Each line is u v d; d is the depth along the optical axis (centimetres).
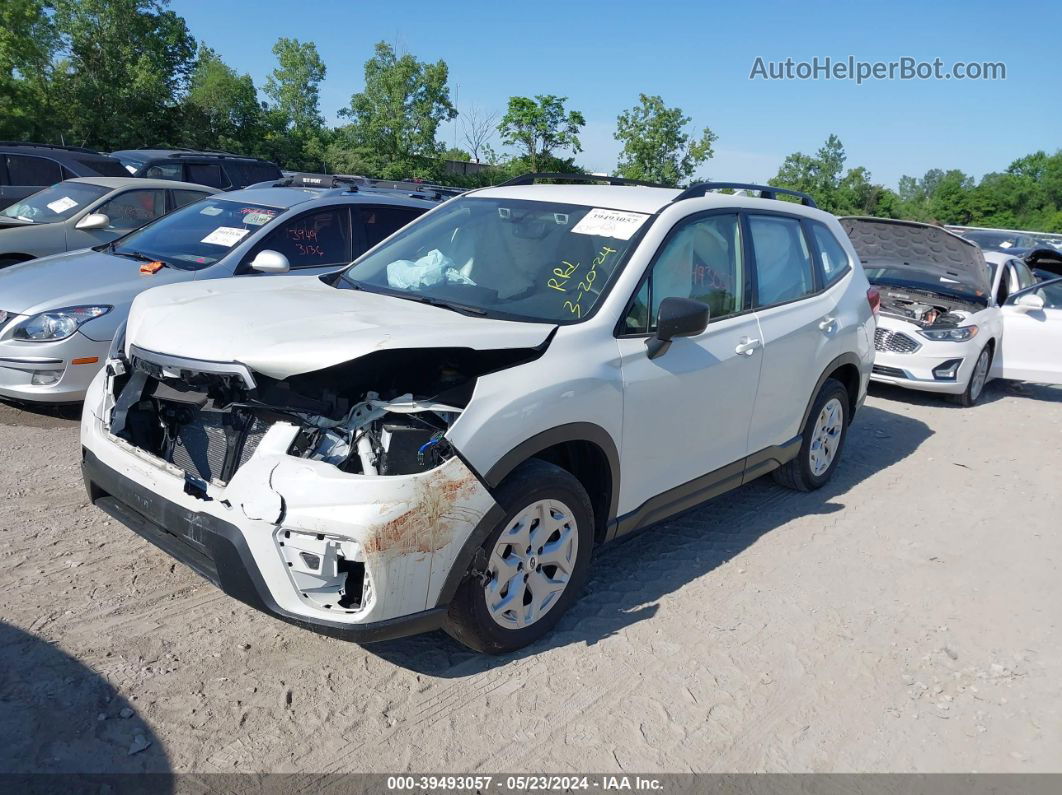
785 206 534
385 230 757
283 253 687
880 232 980
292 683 326
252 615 371
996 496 615
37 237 845
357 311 364
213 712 305
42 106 3275
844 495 590
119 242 716
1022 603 442
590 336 369
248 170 1580
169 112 3838
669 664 360
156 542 338
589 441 364
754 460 489
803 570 462
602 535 394
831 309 541
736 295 466
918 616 420
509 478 334
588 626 385
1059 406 971
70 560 404
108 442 355
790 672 362
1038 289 966
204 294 391
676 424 412
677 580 439
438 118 4159
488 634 337
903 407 890
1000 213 7831
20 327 577
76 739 283
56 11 3547
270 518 293
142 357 342
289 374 307
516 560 341
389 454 308
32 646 332
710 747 310
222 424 322
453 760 292
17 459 530
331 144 4319
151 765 276
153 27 3784
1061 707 349
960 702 349
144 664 328
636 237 411
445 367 341
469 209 474
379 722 308
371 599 296
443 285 416
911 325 881
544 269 408
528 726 312
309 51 5350
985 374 932
